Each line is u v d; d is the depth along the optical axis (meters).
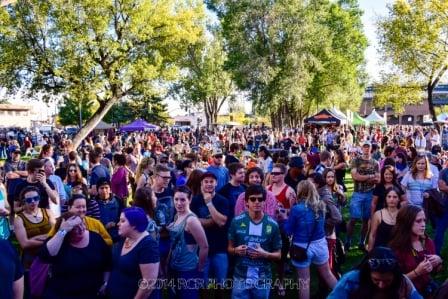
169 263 4.81
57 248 3.92
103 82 25.08
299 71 40.34
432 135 24.05
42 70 24.23
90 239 4.09
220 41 57.75
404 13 27.80
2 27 23.11
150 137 29.84
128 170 9.98
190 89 58.91
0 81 24.89
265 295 4.56
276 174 6.40
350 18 53.41
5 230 6.43
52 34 24.17
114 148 22.61
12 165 10.23
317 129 38.69
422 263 3.98
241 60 41.41
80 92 24.78
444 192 7.16
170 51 28.47
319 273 5.35
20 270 3.32
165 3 26.77
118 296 3.91
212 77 57.53
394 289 2.98
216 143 27.69
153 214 5.13
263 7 40.19
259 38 41.84
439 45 27.80
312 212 5.18
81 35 23.31
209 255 5.27
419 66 28.55
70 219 3.98
